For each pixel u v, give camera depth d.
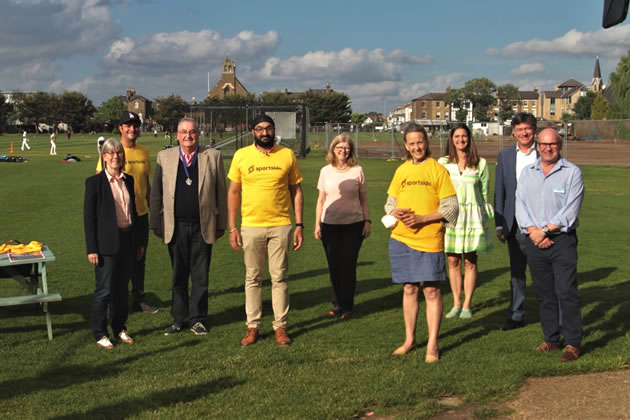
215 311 6.72
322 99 113.19
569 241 5.02
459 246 6.23
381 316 6.46
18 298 5.61
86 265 9.05
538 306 6.82
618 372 4.58
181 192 5.85
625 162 29.27
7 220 13.33
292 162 5.70
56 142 65.50
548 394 4.21
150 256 9.83
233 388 4.45
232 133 34.47
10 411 4.10
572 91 136.38
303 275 8.51
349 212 6.43
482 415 3.89
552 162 5.10
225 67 133.50
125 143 6.54
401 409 4.04
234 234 5.83
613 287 7.50
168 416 3.96
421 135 5.05
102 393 4.41
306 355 5.19
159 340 5.71
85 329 6.05
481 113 112.06
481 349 5.27
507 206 5.90
